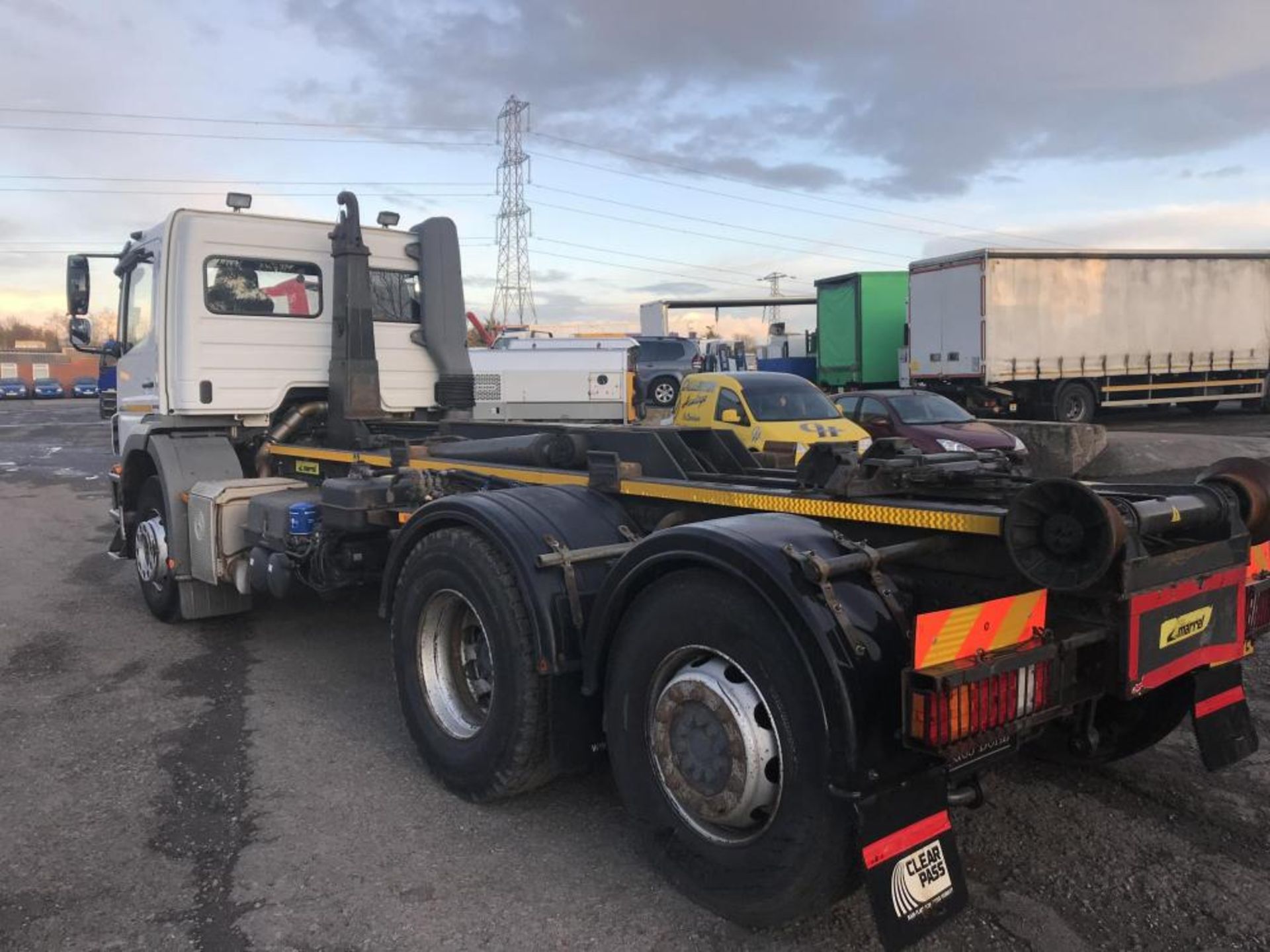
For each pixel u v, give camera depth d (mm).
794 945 2799
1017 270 19422
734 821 2783
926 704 2365
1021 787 3773
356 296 6551
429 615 3938
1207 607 2916
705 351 32406
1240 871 3146
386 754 4312
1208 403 24266
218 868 3293
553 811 3713
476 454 4957
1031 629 2609
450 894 3109
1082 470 14477
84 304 7320
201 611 6332
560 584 3438
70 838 3525
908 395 13656
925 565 2936
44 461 19656
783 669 2590
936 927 2502
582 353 13914
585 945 2820
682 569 2934
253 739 4504
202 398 6281
